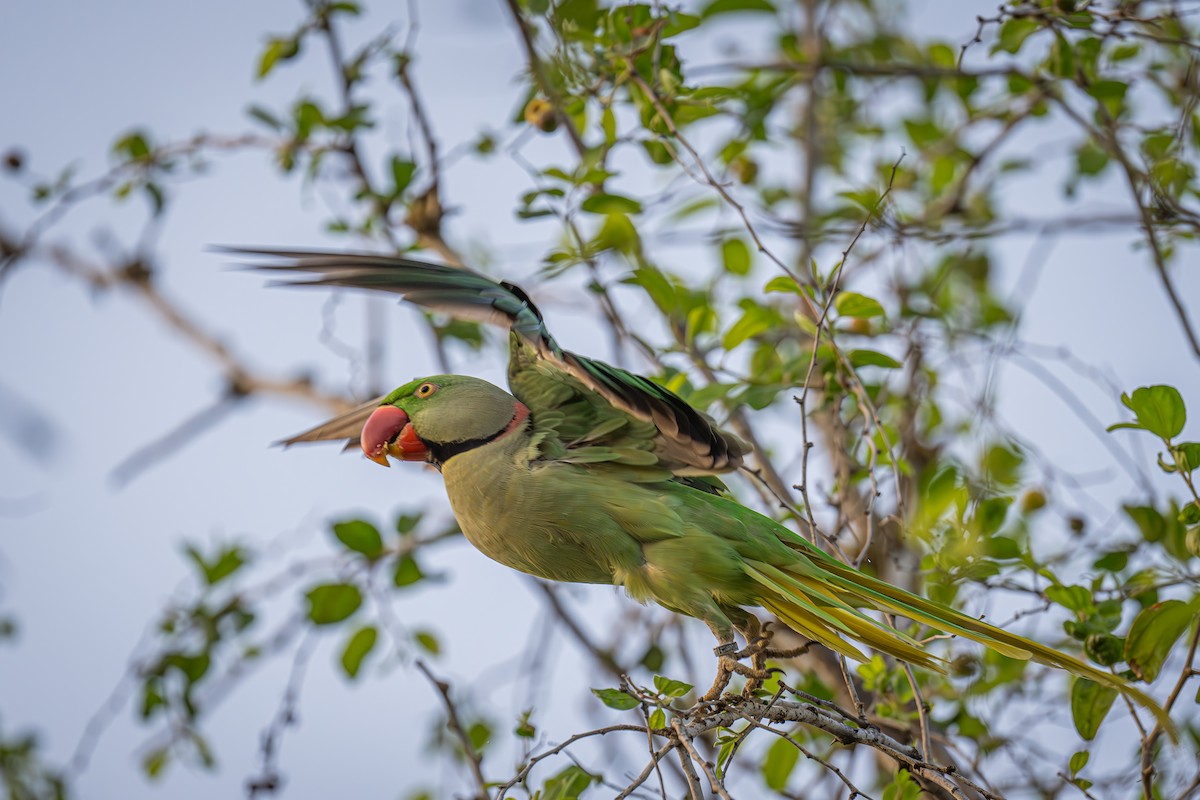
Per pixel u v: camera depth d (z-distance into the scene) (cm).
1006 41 1017
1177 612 742
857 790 680
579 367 674
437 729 1064
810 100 1235
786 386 885
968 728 868
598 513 755
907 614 754
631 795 743
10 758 1098
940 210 1219
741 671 727
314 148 1159
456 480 782
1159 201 958
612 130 973
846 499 934
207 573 1104
